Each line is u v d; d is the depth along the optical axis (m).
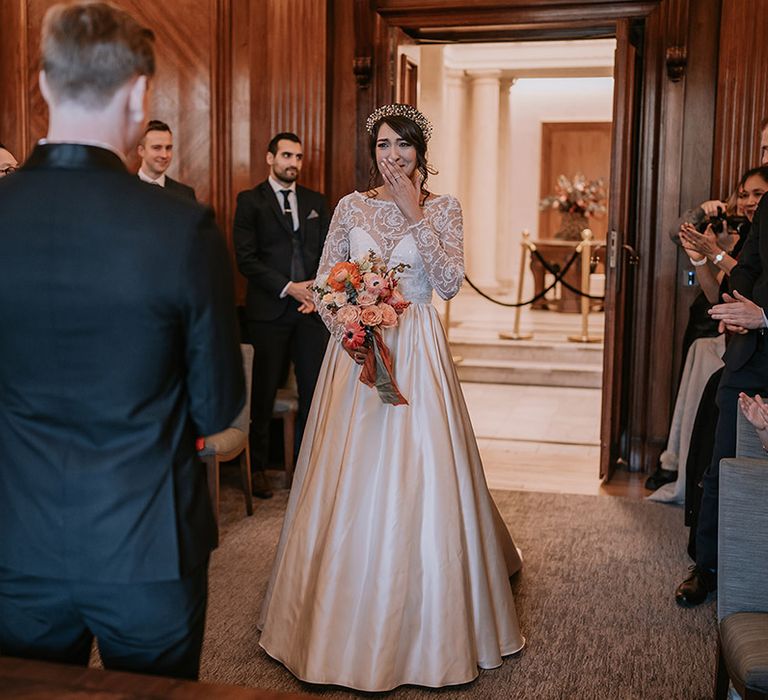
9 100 5.91
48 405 1.75
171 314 1.73
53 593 1.80
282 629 3.29
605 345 5.57
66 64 1.71
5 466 1.78
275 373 5.47
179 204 1.76
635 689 3.17
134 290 1.69
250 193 5.50
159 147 5.11
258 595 3.93
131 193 1.73
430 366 3.29
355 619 3.10
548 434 7.11
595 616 3.75
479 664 3.25
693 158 5.64
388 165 3.18
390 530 3.12
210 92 5.84
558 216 14.41
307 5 5.77
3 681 1.69
